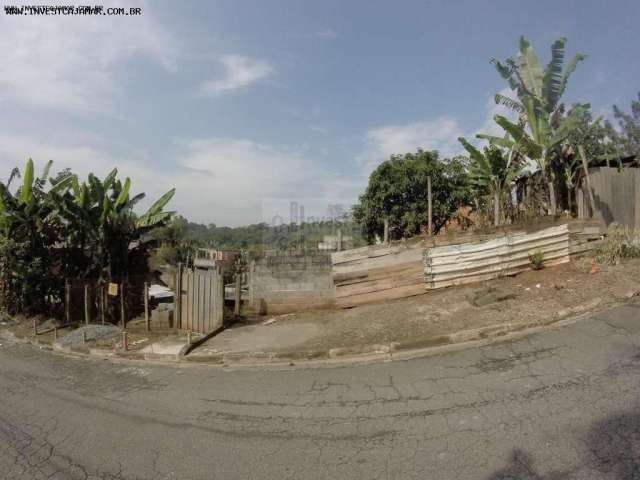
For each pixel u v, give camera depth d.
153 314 9.14
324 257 8.91
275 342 6.79
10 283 11.05
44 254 10.94
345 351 5.82
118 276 10.69
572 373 4.16
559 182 9.67
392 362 5.30
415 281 8.10
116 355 7.28
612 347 4.64
